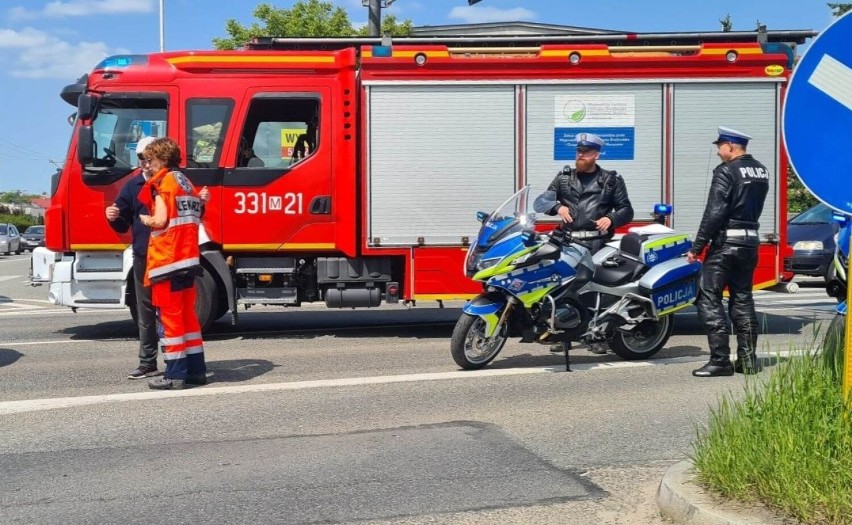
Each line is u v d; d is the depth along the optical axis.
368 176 9.75
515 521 4.15
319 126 9.75
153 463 5.11
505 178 9.84
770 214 9.95
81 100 9.38
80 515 4.28
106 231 9.59
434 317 12.33
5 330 11.14
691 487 4.12
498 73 9.79
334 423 5.99
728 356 7.41
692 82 9.88
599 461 5.08
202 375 7.30
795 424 3.98
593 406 6.40
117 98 9.65
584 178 8.32
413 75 9.73
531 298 7.33
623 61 9.84
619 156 9.89
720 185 7.12
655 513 4.21
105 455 5.27
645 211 9.92
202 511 4.32
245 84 9.73
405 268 9.83
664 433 5.66
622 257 7.97
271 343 9.66
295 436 5.66
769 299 14.41
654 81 9.87
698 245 7.24
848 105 3.92
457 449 5.33
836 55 3.91
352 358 8.61
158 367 8.06
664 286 7.89
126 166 9.60
